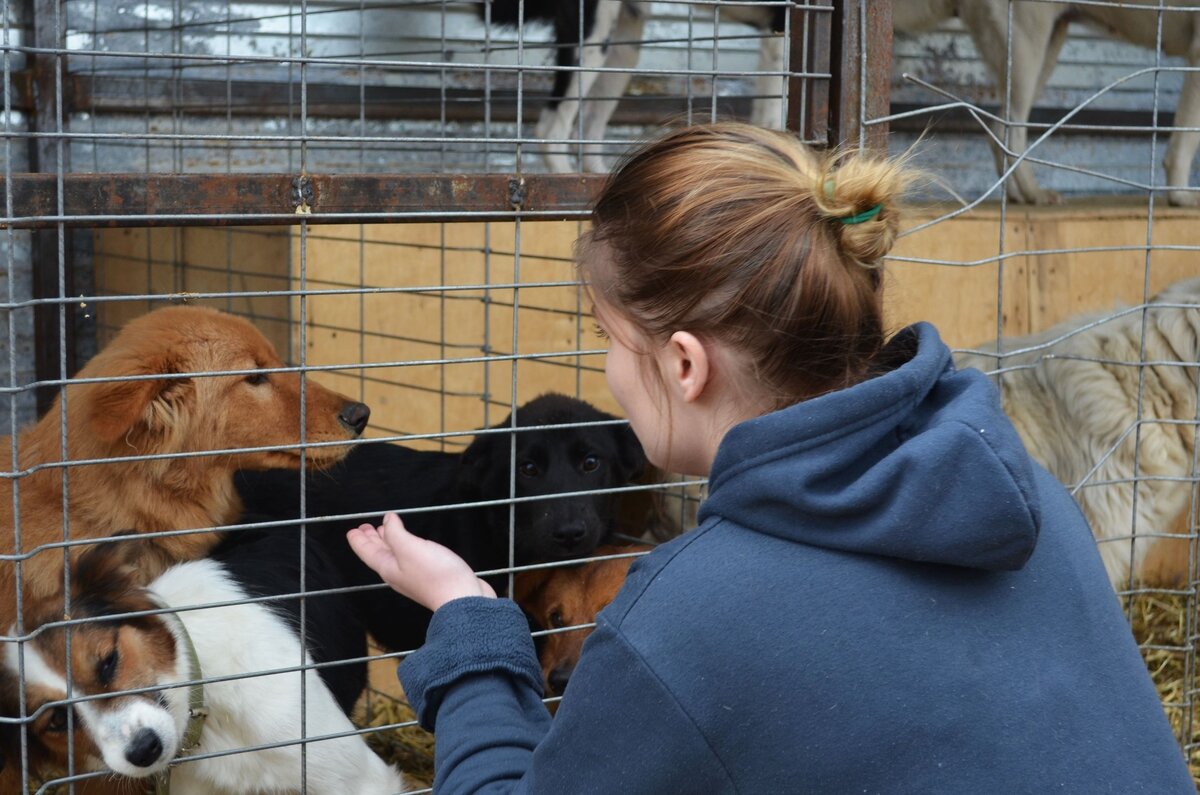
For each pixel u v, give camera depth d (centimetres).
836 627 126
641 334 146
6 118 170
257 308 428
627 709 129
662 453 151
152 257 468
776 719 125
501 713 153
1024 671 129
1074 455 404
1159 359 397
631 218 143
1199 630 471
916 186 242
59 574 254
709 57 631
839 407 129
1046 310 501
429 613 333
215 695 259
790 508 130
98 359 285
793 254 135
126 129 480
